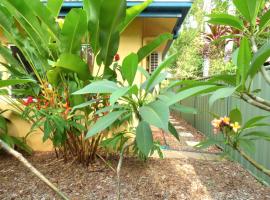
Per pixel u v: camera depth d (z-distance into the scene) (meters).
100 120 1.18
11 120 4.46
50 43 3.15
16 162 3.82
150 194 2.87
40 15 2.76
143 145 1.27
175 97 0.89
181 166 3.77
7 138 3.88
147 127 1.31
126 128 3.79
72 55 2.71
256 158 3.42
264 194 2.90
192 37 14.19
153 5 4.43
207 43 6.30
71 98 3.32
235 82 0.97
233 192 2.95
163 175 3.40
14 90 3.49
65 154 3.78
